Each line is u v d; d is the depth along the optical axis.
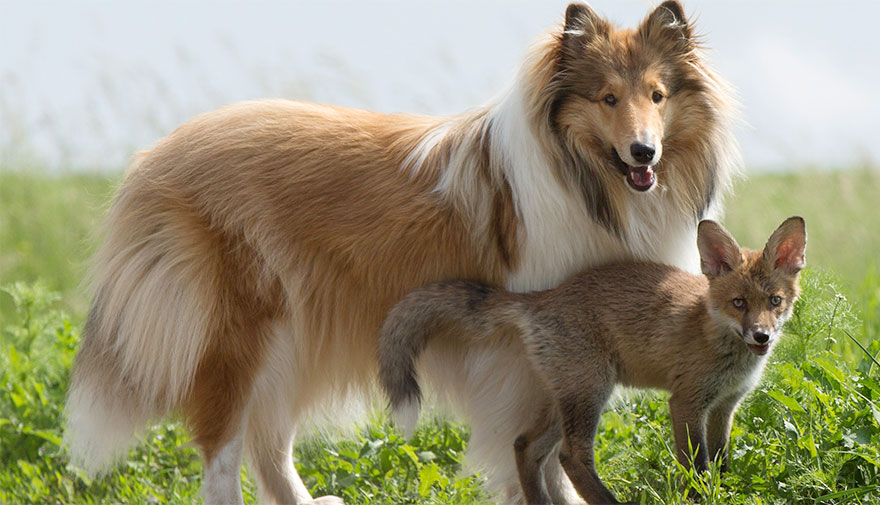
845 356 7.21
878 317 8.41
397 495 6.56
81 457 6.75
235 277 6.04
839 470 5.56
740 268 5.52
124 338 6.24
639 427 6.77
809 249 12.08
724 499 5.55
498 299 5.82
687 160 5.97
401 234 5.96
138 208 6.27
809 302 6.54
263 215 6.05
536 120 5.82
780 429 6.08
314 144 6.18
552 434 5.97
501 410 6.11
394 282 6.02
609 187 5.85
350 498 6.77
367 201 6.03
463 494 6.50
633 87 5.65
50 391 8.01
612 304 5.68
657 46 5.79
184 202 6.14
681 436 5.68
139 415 6.36
